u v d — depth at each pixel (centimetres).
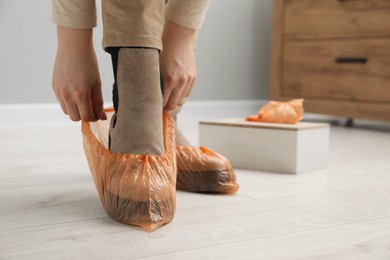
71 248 69
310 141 133
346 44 249
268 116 140
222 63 288
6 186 109
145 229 77
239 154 137
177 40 87
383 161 152
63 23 82
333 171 134
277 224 82
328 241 74
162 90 84
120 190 79
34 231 77
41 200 96
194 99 279
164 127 89
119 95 81
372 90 239
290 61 276
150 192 78
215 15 283
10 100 227
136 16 76
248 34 297
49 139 189
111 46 78
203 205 94
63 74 84
